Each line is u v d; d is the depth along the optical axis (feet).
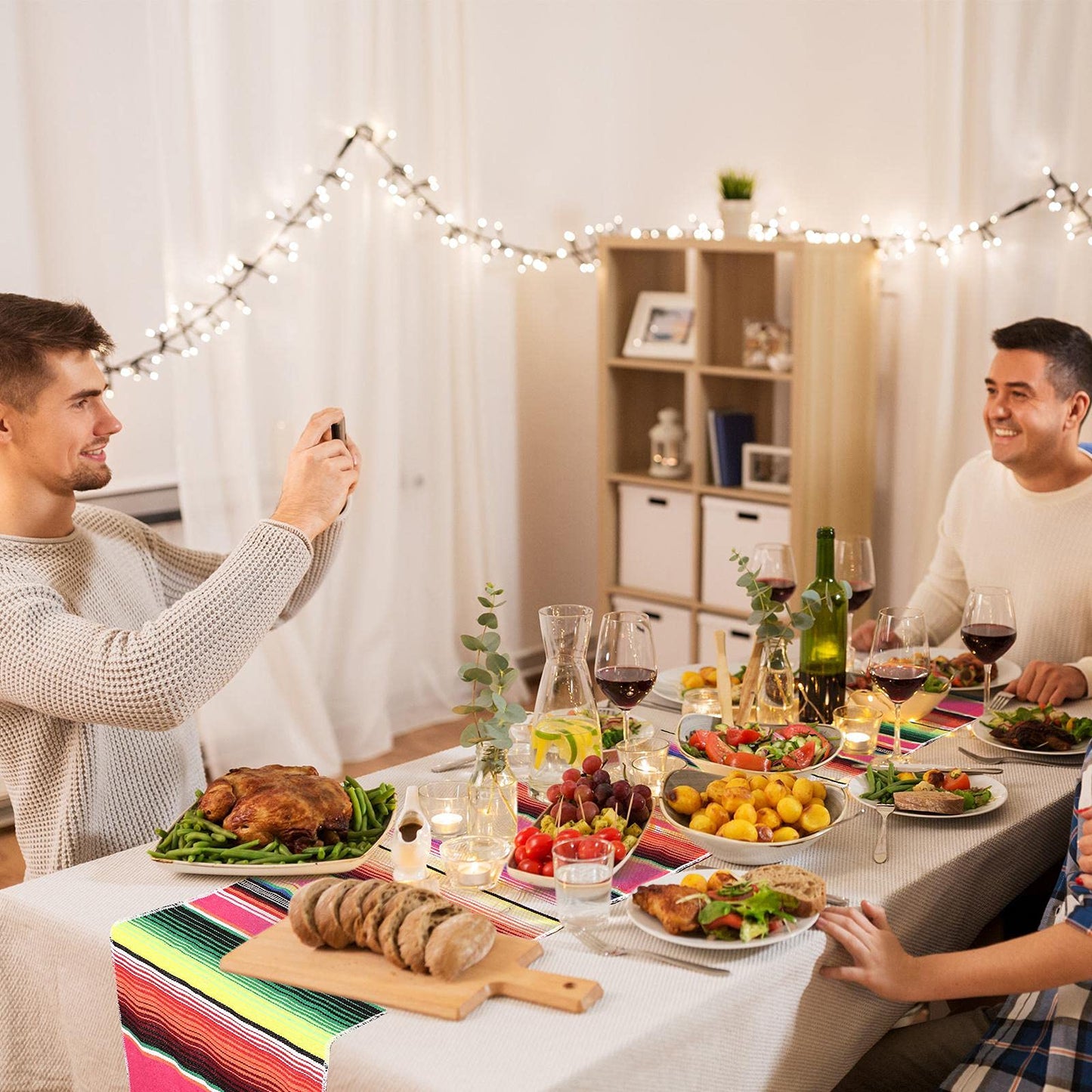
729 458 12.54
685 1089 3.89
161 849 4.90
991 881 5.20
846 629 6.24
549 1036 3.68
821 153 12.62
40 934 4.58
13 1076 4.84
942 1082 4.77
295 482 5.33
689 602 12.94
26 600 4.97
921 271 11.75
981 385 11.50
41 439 5.33
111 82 10.91
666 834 5.15
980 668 7.04
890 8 11.89
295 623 11.47
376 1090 3.55
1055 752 5.97
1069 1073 4.33
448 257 12.46
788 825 4.91
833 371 11.81
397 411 12.03
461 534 13.08
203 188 10.64
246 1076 3.92
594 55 14.01
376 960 4.07
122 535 6.14
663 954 4.14
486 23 12.87
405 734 12.87
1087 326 10.64
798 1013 4.28
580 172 14.15
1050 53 10.69
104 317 11.17
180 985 4.13
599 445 13.35
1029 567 7.61
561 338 14.32
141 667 4.75
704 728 6.03
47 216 10.71
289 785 4.95
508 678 4.95
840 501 12.19
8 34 10.26
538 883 4.63
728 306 12.88
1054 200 10.81
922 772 5.63
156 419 11.60
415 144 12.17
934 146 11.26
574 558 14.98
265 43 10.89
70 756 5.34
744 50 13.03
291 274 11.32
